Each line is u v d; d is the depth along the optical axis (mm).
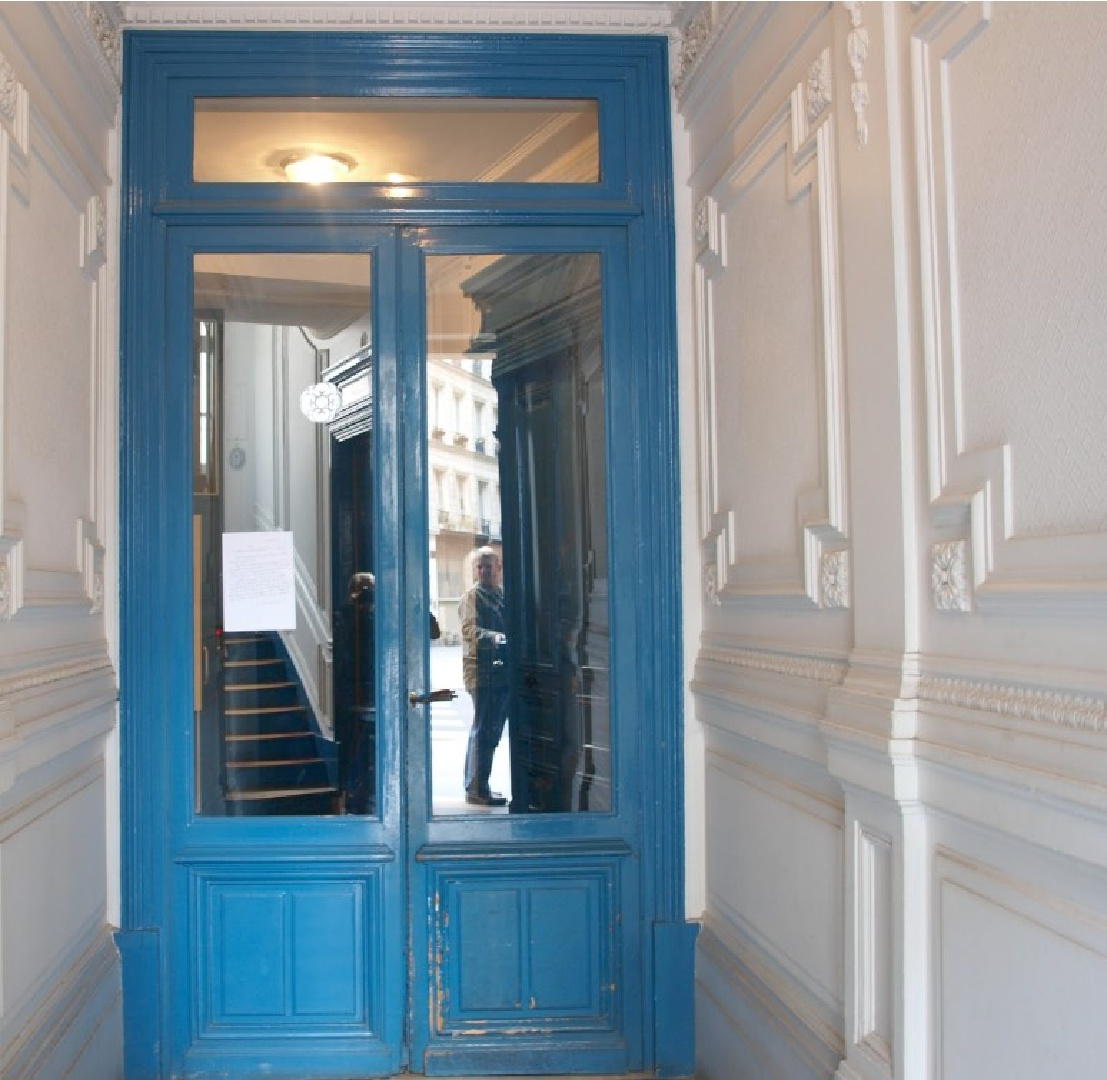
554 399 3162
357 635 3088
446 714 3078
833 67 2117
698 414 3059
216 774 3018
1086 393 1400
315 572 3088
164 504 2994
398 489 3086
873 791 1886
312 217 3066
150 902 2932
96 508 2811
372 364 3104
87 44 2658
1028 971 1521
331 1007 2984
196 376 3055
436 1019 3004
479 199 3096
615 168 3145
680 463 3111
